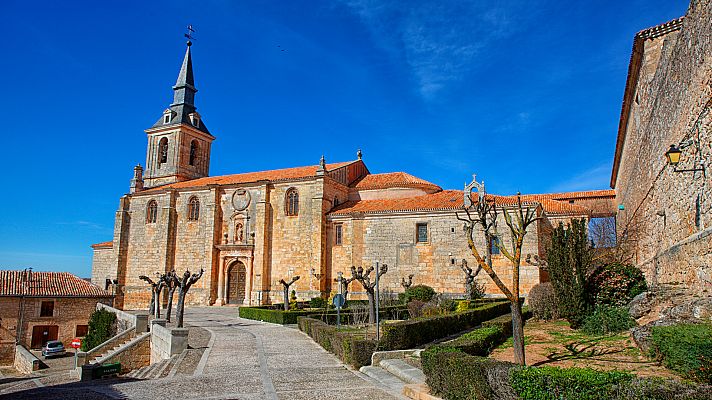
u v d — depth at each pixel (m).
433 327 21.34
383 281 48.25
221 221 58.94
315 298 47.72
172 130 69.19
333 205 55.41
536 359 14.69
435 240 46.81
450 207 46.47
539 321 23.47
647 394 8.27
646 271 29.59
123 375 24.02
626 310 18.73
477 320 26.70
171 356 22.53
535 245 42.09
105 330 43.66
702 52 15.43
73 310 48.69
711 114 15.05
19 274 49.03
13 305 45.62
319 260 51.50
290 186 55.47
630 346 15.44
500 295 42.88
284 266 54.28
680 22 24.64
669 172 21.55
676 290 18.11
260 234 55.62
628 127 35.12
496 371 10.08
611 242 55.44
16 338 45.22
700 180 16.56
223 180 62.75
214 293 57.16
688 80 17.28
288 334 28.77
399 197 55.88
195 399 13.33
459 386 11.09
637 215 33.09
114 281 56.91
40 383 27.56
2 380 32.62
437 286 45.88
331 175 55.16
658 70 23.08
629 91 31.45
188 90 71.75
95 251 71.94
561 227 21.17
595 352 15.09
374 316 32.59
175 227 61.56
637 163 31.30
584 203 55.00
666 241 23.14
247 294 55.16
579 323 19.77
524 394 9.39
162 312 48.28
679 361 11.29
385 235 49.12
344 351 19.05
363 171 64.12
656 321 15.35
